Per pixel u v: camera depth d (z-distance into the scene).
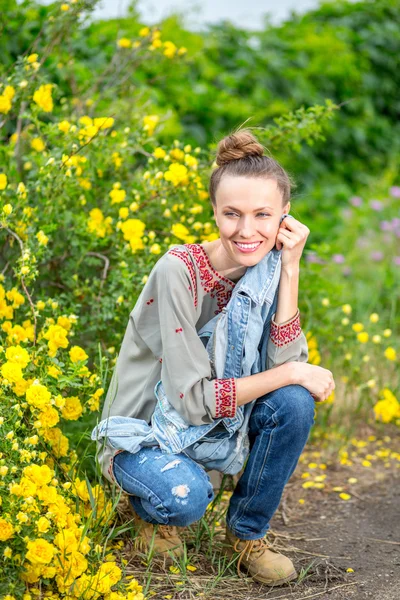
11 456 2.06
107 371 2.40
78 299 2.86
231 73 5.84
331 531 2.66
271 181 2.06
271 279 2.16
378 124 6.79
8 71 3.06
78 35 4.34
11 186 2.95
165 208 2.94
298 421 2.13
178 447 2.12
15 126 3.60
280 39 6.42
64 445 2.32
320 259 3.95
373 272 4.88
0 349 2.24
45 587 2.05
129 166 3.14
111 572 2.05
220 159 2.12
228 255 2.13
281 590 2.22
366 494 2.99
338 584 2.26
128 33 4.55
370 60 6.92
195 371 2.09
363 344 3.83
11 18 3.69
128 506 2.54
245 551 2.26
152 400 2.23
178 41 5.03
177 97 4.97
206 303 2.20
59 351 2.49
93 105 3.39
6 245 2.92
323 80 6.39
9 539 1.95
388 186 6.13
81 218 2.81
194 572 2.28
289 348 2.19
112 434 2.16
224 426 2.16
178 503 2.08
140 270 2.74
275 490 2.20
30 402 2.10
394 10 7.21
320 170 6.21
